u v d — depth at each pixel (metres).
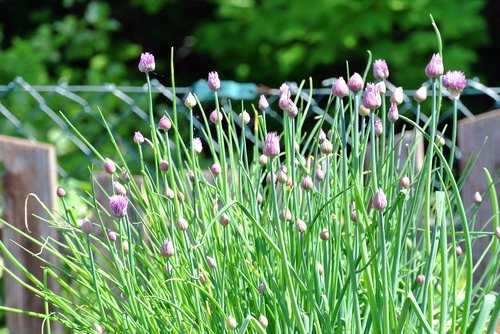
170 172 2.09
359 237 1.94
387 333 1.90
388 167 2.11
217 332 2.03
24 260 2.88
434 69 1.89
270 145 1.91
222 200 2.11
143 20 7.84
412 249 2.13
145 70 2.08
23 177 2.90
